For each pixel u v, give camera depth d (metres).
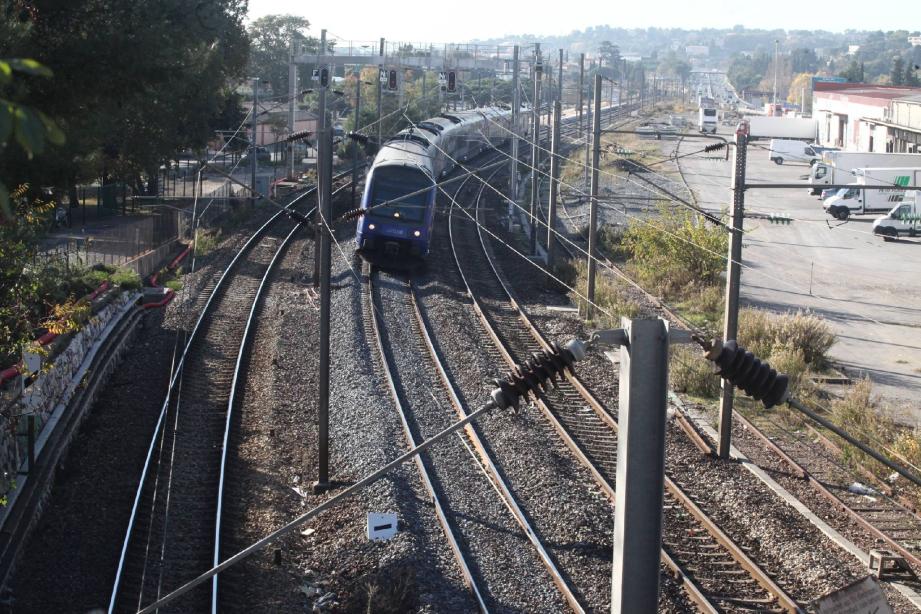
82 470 19.27
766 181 72.88
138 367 26.72
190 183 69.12
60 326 19.12
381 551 15.92
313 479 19.81
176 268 41.81
